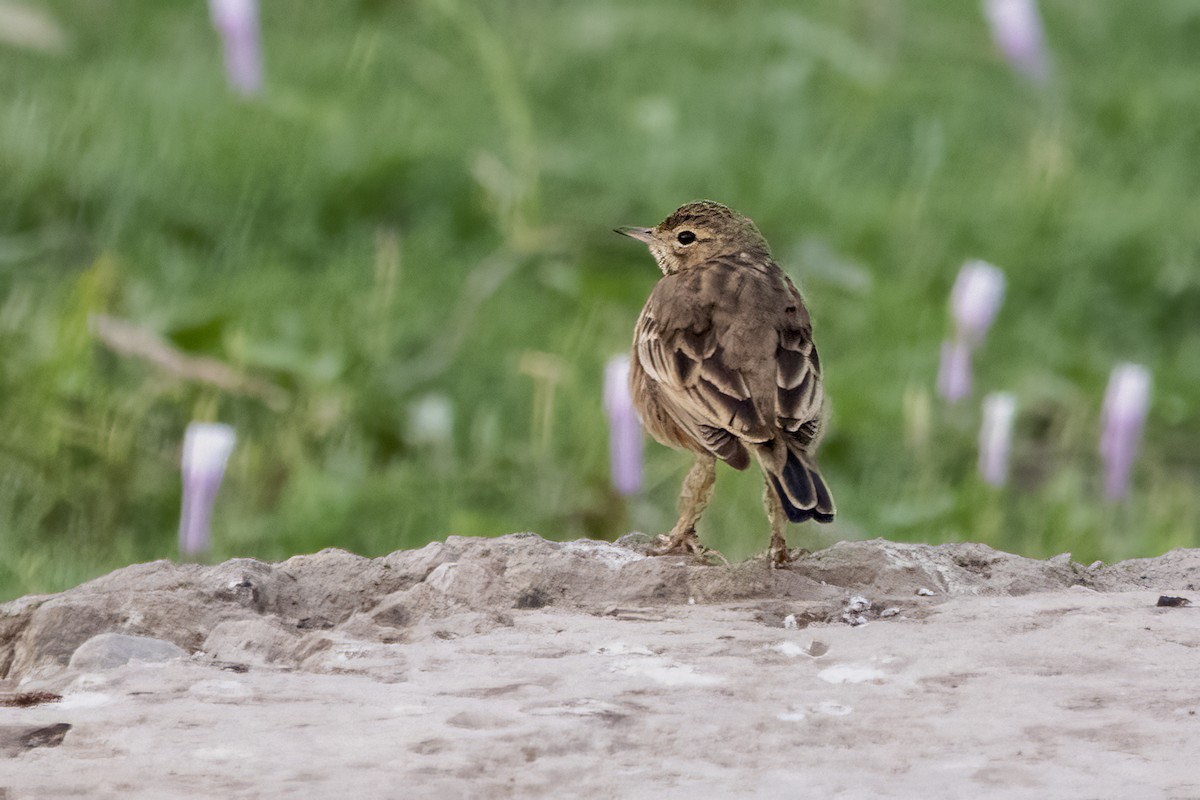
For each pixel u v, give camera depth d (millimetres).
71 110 18531
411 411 14656
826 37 23578
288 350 14688
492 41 18375
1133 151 21750
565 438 14547
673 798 5707
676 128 20562
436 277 16812
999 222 19016
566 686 6746
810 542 13359
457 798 5680
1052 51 24422
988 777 5867
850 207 18938
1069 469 14680
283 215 17547
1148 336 17781
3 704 6508
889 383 15750
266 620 7824
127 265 16156
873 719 6402
